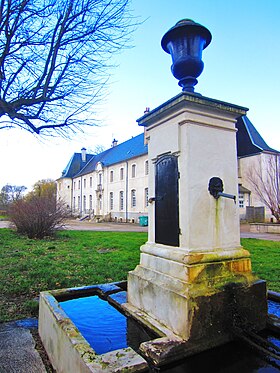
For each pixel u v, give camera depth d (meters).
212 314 2.18
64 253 8.25
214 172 2.58
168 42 2.87
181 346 2.00
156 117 2.86
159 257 2.69
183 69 2.72
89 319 2.83
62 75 4.66
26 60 4.48
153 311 2.52
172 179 2.61
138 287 2.80
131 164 30.69
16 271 5.79
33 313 3.71
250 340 2.11
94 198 39.94
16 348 2.75
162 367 1.88
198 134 2.53
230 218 2.63
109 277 5.41
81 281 5.11
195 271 2.29
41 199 13.59
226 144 2.71
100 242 11.08
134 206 30.03
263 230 17.23
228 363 1.93
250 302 2.37
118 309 2.99
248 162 24.34
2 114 4.21
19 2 4.05
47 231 13.03
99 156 44.78
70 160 52.41
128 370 1.63
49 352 2.55
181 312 2.14
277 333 2.34
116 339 2.42
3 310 3.77
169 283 2.40
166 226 2.68
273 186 18.33
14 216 13.45
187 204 2.41
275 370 1.85
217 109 2.62
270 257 7.39
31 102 4.30
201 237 2.43
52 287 4.76
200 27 2.64
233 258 2.52
